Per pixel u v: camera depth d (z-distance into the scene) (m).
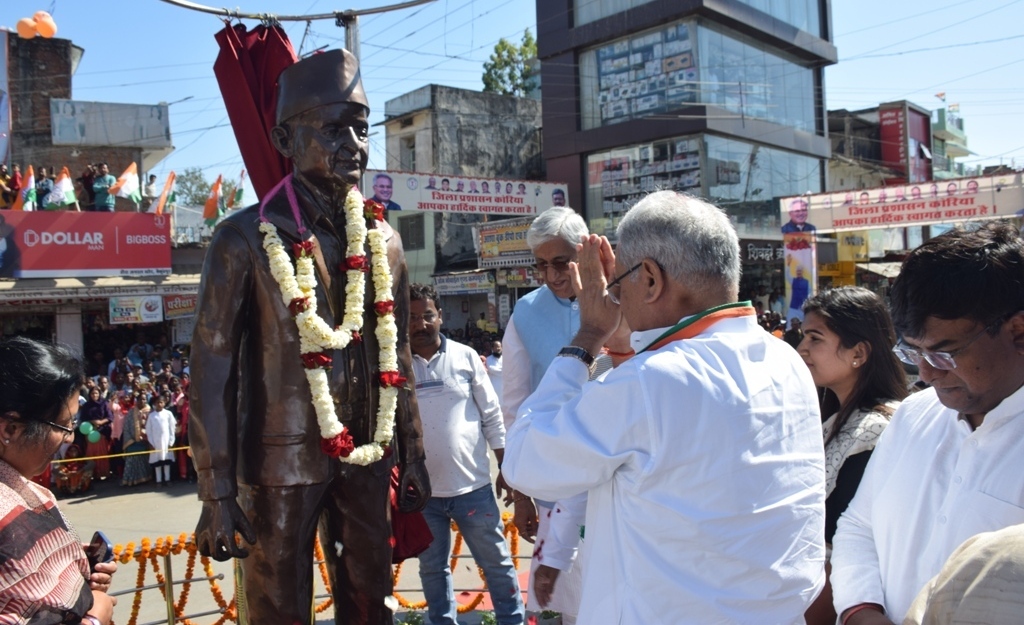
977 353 1.50
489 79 28.03
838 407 2.69
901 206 13.52
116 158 18.62
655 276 1.67
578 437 1.58
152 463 9.86
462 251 22.00
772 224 19.20
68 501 9.27
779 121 19.81
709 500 1.50
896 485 1.79
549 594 2.41
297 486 2.55
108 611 2.11
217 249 2.52
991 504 1.52
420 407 3.98
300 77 2.58
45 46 18.14
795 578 1.56
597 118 19.33
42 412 1.93
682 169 17.95
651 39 18.25
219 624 4.57
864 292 2.55
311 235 2.62
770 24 18.92
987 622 0.94
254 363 2.57
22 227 13.57
